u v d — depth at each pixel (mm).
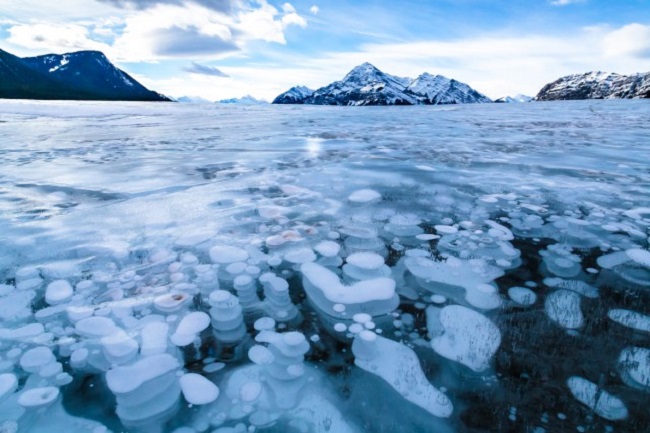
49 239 4941
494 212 6027
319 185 7762
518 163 9906
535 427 2176
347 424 2248
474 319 3250
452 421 2242
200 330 3123
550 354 2789
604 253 4504
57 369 2691
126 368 2604
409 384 2539
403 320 3268
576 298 3549
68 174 8672
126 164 9930
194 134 17984
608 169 9039
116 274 4070
